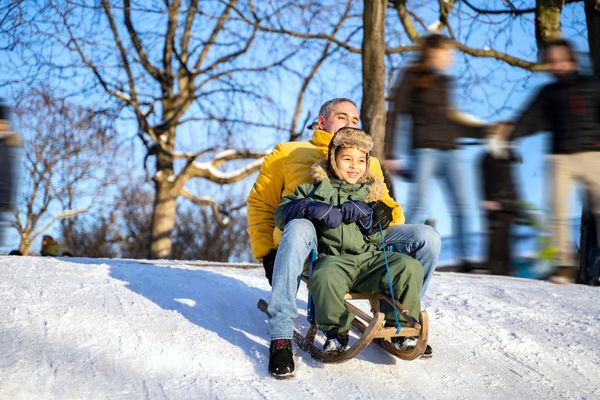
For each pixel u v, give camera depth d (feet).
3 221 18.97
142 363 9.35
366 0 26.14
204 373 9.27
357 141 10.00
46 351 9.41
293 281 9.57
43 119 60.23
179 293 12.26
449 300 13.70
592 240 20.48
